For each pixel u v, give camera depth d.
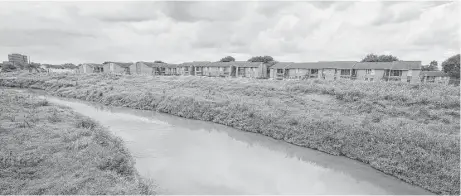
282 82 31.27
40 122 14.88
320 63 49.09
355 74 43.34
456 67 47.00
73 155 9.98
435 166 10.84
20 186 7.50
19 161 8.94
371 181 11.06
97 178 8.38
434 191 10.12
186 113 23.03
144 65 68.38
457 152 11.39
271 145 15.52
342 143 14.13
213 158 13.07
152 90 32.56
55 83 42.66
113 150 11.37
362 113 18.48
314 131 15.63
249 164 12.55
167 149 14.10
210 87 32.38
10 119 14.88
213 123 20.69
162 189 9.52
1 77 51.31
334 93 23.30
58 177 8.27
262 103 21.97
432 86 22.80
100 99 31.06
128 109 26.72
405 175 11.22
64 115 17.62
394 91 21.62
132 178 9.36
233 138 16.83
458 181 9.91
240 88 29.56
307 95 24.30
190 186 9.89
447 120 15.82
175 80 40.72
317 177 11.35
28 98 23.89
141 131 17.84
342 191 10.15
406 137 12.88
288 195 9.64
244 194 9.54
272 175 11.39
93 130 14.25
